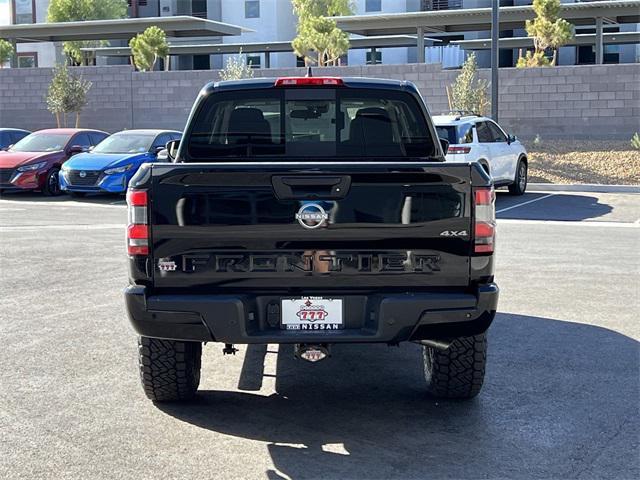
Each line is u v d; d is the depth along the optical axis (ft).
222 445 13.26
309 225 13.03
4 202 50.06
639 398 15.49
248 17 162.20
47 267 28.58
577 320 21.47
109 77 83.71
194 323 13.14
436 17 100.12
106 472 12.15
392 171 13.01
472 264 13.28
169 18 106.93
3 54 116.57
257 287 13.26
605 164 58.65
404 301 13.09
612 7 95.55
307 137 16.71
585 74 68.59
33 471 12.17
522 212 44.01
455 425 14.19
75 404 15.16
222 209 13.05
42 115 86.43
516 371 17.19
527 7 94.38
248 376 17.12
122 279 26.55
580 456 12.83
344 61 154.61
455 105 67.00
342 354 18.88
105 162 49.70
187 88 81.87
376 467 12.40
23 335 19.94
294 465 12.46
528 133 70.64
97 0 149.07
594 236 35.70
